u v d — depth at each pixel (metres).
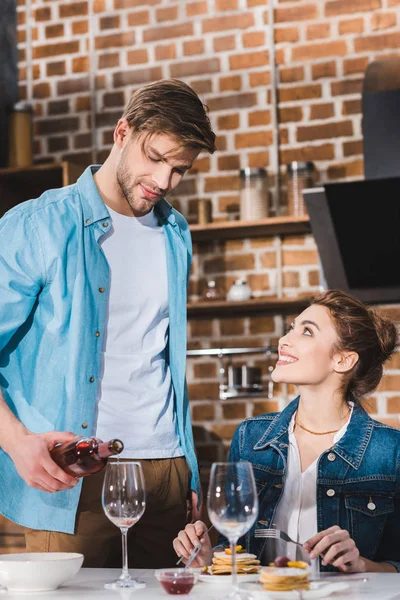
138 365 2.05
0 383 1.98
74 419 1.96
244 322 4.18
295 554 1.56
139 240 2.14
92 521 2.01
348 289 3.90
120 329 2.07
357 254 3.79
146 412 2.05
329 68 4.18
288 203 4.02
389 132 3.80
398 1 4.12
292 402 2.24
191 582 1.44
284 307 4.05
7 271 1.95
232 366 4.17
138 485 1.56
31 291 1.98
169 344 2.17
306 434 2.15
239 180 4.22
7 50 4.49
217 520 1.40
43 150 4.52
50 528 1.96
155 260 2.15
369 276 3.85
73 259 2.03
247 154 4.24
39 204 2.05
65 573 1.51
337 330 2.16
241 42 4.30
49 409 1.97
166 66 4.40
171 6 4.41
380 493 2.04
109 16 4.50
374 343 2.20
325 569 1.85
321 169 4.16
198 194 4.29
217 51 4.33
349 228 3.72
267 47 4.26
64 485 1.66
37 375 1.99
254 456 2.18
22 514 1.98
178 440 2.13
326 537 1.63
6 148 4.43
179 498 2.12
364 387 2.21
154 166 1.97
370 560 1.89
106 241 2.09
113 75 4.48
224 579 1.54
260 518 2.09
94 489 2.00
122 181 2.02
